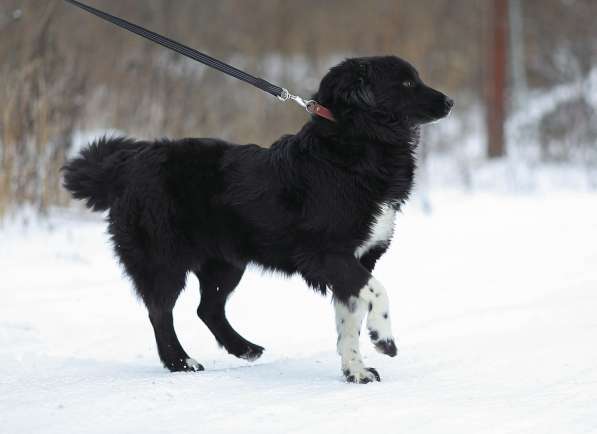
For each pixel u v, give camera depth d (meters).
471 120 37.75
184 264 8.89
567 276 13.18
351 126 8.14
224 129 23.03
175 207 8.78
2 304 11.69
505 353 8.84
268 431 6.36
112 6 27.22
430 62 32.38
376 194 8.12
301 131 8.41
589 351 8.73
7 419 6.88
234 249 8.71
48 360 9.19
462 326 10.36
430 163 30.84
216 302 9.47
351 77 8.22
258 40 34.22
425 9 37.28
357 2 38.53
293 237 8.27
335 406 6.99
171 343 8.88
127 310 11.62
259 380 7.98
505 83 31.70
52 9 18.27
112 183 9.23
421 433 6.30
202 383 7.79
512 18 37.97
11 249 14.93
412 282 13.30
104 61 22.84
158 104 20.52
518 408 6.92
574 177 27.12
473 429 6.39
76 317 11.20
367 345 9.70
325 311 11.60
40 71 17.20
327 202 8.04
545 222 18.48
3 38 18.36
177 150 8.96
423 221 19.34
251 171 8.54
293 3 37.75
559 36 39.00
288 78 33.62
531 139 33.53
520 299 11.86
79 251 15.02
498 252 15.44
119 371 8.73
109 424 6.64
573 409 6.88
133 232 8.93
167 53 22.17
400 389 7.57
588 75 34.94
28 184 16.89
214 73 26.06
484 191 24.88
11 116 16.64
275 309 11.75
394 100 8.31
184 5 31.11
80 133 20.08
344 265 8.08
